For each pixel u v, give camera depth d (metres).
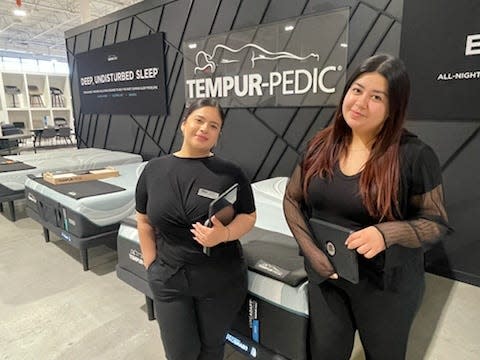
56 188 3.06
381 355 1.13
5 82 11.22
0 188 3.79
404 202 0.98
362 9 2.76
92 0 9.21
